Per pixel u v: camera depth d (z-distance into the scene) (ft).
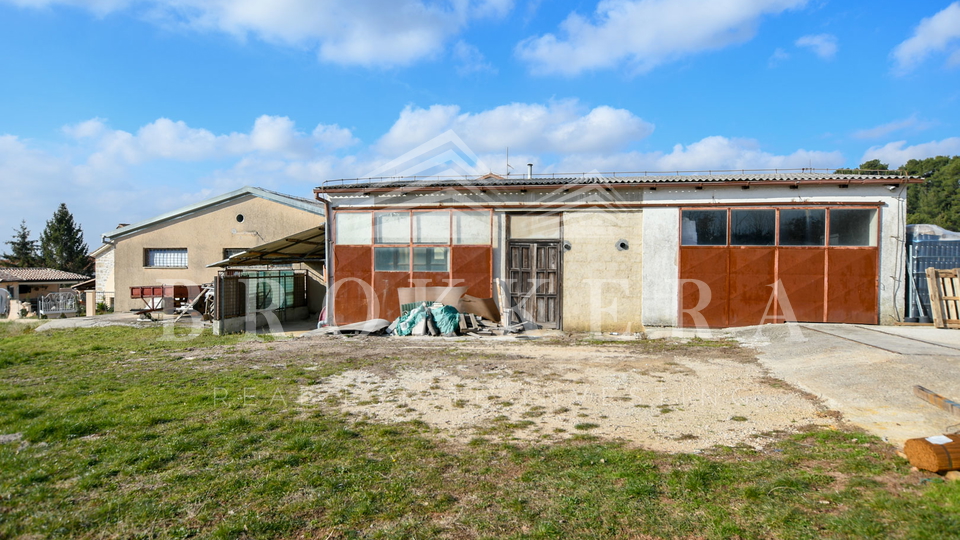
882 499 10.52
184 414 18.01
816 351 26.09
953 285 32.91
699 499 11.09
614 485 11.95
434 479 12.41
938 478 11.38
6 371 26.48
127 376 24.80
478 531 10.05
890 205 35.81
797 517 10.11
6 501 11.25
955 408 13.41
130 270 60.64
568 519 10.41
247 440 15.12
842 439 14.38
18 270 111.96
